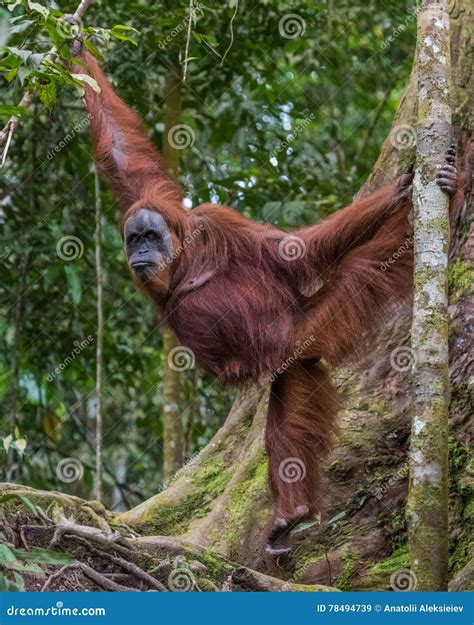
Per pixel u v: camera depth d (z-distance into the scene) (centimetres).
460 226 622
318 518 559
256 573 474
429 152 469
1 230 841
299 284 553
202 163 889
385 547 597
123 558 450
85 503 491
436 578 435
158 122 883
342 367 634
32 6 495
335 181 904
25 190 853
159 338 903
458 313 605
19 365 832
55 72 516
